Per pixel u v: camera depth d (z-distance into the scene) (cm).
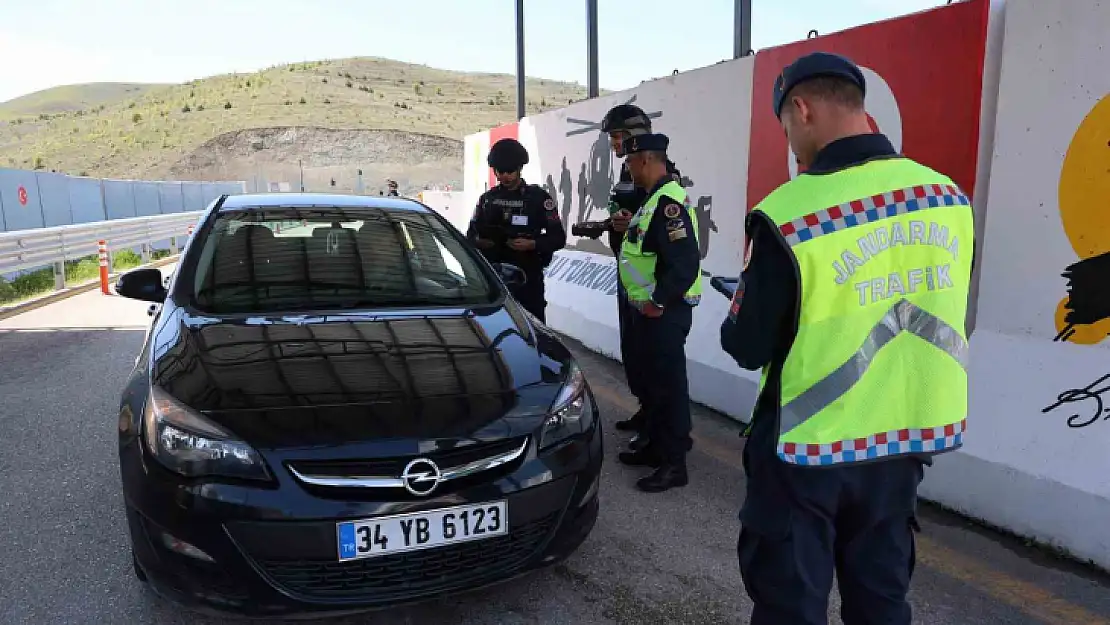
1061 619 233
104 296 956
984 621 232
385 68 13812
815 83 150
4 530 291
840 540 161
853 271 143
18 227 1393
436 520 206
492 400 228
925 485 315
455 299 304
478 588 215
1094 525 257
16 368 550
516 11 898
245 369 232
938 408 149
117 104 11338
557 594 250
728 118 452
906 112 329
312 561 200
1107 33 248
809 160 157
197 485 200
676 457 331
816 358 145
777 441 150
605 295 611
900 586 160
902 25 328
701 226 482
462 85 12425
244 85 10188
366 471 201
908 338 147
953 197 150
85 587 250
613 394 484
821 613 156
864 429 147
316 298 291
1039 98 269
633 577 261
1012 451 281
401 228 350
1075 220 263
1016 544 278
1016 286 283
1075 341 267
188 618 234
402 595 206
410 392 225
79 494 324
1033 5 267
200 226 336
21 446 384
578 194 690
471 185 1141
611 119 315
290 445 201
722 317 461
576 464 233
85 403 460
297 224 339
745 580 164
